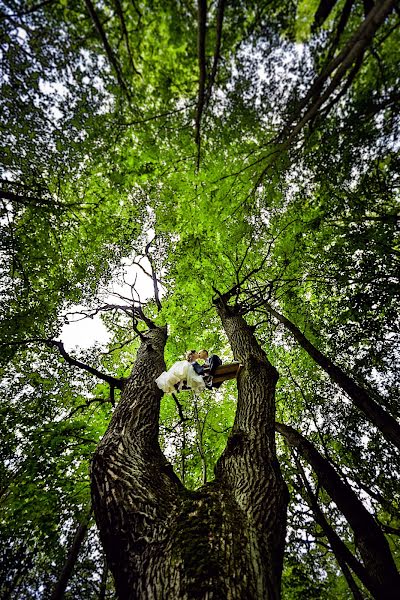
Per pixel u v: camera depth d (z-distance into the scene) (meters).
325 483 5.32
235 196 5.36
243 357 4.30
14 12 3.01
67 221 5.48
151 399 3.70
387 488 7.27
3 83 3.63
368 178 4.91
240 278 8.24
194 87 3.57
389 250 5.98
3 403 6.25
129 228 6.94
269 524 2.09
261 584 1.68
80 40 3.23
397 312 6.79
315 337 8.62
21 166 4.51
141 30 3.09
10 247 5.48
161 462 2.68
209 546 1.80
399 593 3.93
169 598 1.58
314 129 4.02
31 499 4.82
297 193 5.49
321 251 6.90
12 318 5.84
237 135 4.24
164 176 4.83
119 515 2.12
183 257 7.15
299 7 2.99
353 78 3.30
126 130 3.99
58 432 5.29
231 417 8.76
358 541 4.75
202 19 2.49
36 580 5.84
